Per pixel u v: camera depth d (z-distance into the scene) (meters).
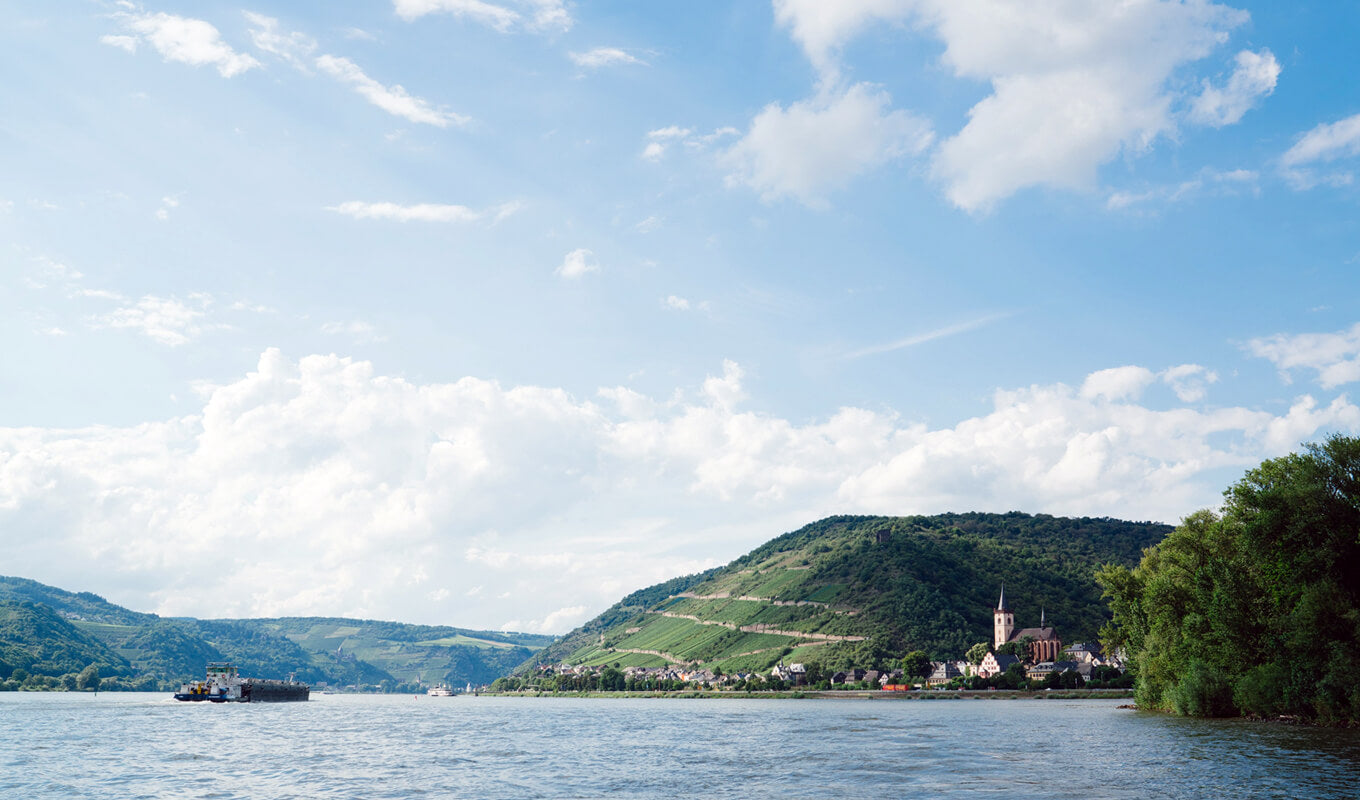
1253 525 101.94
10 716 189.12
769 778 79.75
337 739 130.50
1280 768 71.56
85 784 79.12
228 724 168.38
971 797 65.38
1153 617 137.25
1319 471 99.62
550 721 185.75
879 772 81.69
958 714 185.50
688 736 132.88
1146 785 66.88
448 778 82.50
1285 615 103.75
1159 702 151.12
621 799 69.00
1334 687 97.62
